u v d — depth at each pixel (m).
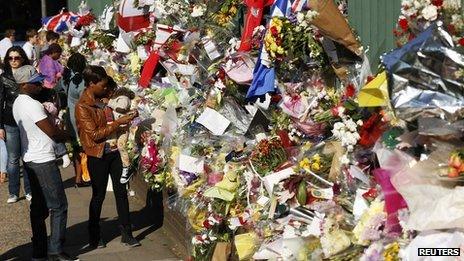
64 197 17.75
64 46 33.00
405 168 10.26
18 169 24.64
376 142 11.39
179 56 21.41
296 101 14.75
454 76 9.89
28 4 70.94
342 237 11.31
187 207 16.69
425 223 9.66
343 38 13.77
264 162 14.76
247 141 16.44
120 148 19.06
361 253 10.95
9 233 21.03
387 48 13.88
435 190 9.82
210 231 15.45
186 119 18.92
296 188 12.91
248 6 17.27
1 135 22.55
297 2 15.30
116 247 19.30
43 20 38.19
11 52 20.75
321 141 13.80
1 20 72.25
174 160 17.81
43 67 27.55
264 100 15.90
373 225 10.66
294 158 14.15
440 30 10.26
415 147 10.52
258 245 13.52
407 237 10.17
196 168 16.95
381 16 14.34
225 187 15.17
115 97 20.39
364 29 15.11
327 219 11.67
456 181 9.77
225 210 15.04
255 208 14.26
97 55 28.83
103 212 22.89
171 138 18.53
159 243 19.52
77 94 24.70
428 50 9.98
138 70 24.83
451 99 9.80
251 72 16.84
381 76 10.97
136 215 22.69
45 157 17.30
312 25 14.05
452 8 11.09
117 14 27.62
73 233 20.75
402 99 9.97
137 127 20.33
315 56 14.38
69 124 25.20
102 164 18.94
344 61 14.12
